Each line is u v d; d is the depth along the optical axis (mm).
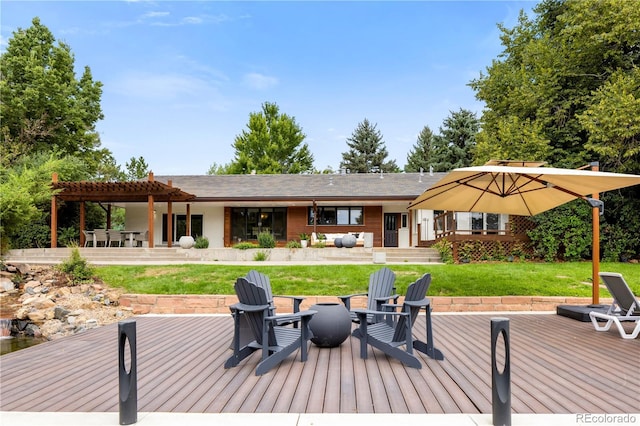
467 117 44750
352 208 23250
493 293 9875
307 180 24750
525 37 22031
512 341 6227
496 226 20125
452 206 9938
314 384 4289
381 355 5488
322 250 17172
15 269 14461
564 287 10273
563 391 4043
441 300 9320
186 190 22828
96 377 4668
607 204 17031
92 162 28938
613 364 4984
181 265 13734
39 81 25703
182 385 4305
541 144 16984
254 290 4883
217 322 8117
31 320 10625
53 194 18078
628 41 16156
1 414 3549
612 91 14773
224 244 23672
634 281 10992
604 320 7777
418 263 15203
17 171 21203
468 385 4215
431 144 47094
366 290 10383
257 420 3352
